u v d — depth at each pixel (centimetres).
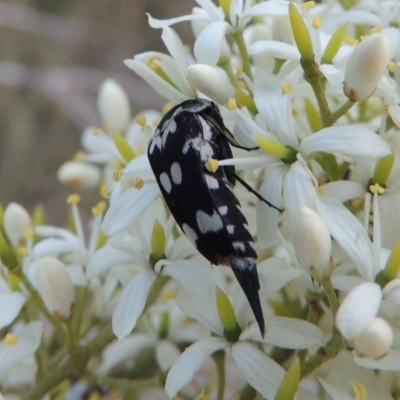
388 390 13
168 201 12
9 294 13
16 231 14
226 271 13
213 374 14
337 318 12
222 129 12
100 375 13
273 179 12
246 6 13
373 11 13
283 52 13
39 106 24
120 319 13
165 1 24
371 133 12
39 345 13
